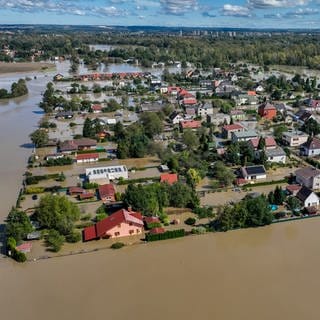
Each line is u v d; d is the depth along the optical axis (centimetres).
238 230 6706
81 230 6700
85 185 8300
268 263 5822
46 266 5766
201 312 4856
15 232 6206
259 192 8050
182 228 6750
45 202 6688
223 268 5706
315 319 4747
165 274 5581
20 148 10975
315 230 6694
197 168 8925
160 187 7438
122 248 6203
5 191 8288
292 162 9631
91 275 5566
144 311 4881
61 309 4931
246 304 4991
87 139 11088
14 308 4959
